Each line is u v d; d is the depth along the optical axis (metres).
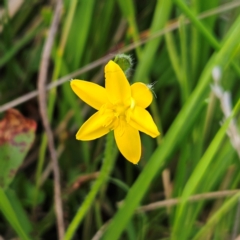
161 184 0.25
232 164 0.23
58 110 0.28
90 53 0.27
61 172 0.25
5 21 0.28
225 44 0.20
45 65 0.24
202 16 0.24
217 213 0.21
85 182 0.24
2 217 0.25
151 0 0.29
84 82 0.17
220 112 0.24
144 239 0.24
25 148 0.22
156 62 0.26
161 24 0.24
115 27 0.28
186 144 0.22
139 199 0.20
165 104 0.26
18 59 0.30
